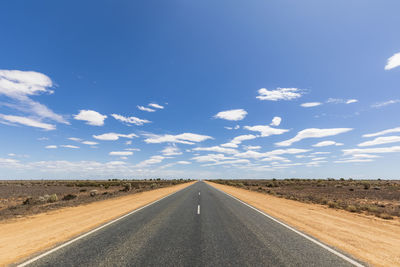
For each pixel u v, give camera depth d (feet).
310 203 53.78
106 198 62.80
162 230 23.27
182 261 14.64
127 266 13.80
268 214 34.22
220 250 16.93
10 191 99.91
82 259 15.01
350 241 20.04
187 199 56.70
